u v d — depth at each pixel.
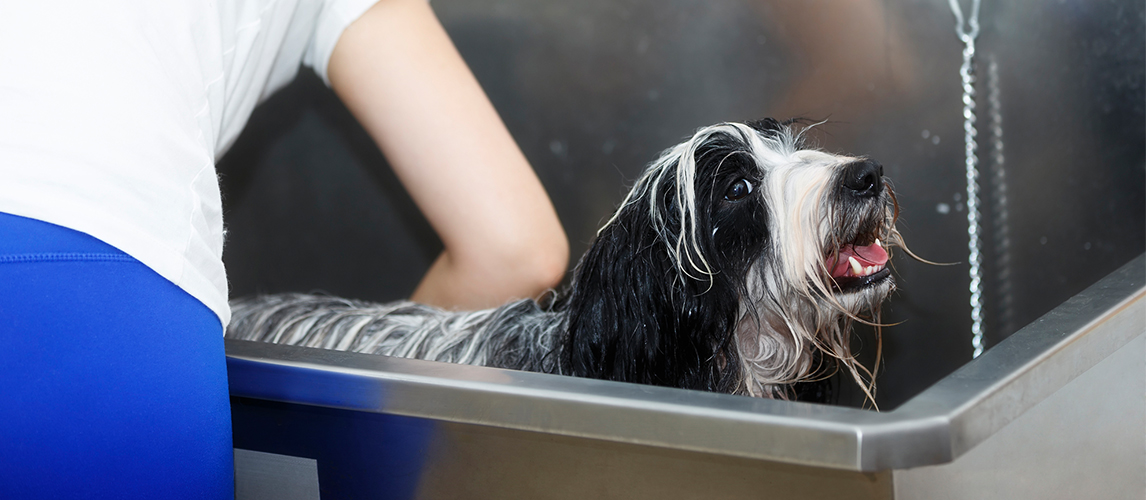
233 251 1.94
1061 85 1.46
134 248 0.65
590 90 1.85
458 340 1.35
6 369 0.62
